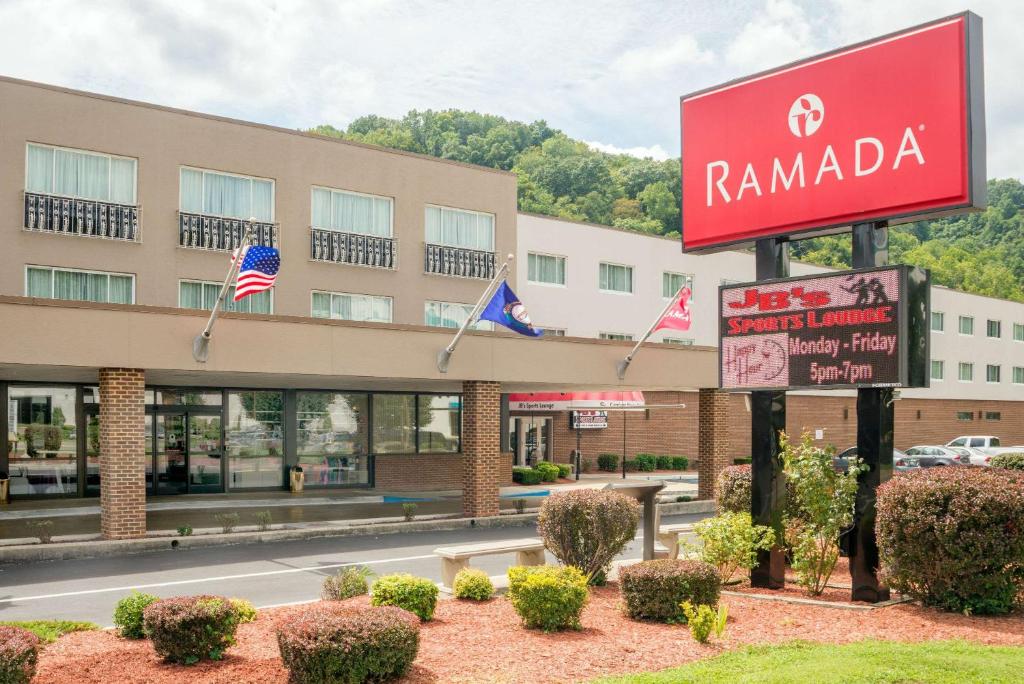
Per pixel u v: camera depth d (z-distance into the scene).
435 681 8.09
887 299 11.45
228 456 30.28
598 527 12.52
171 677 8.22
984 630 10.01
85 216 25.94
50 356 17.83
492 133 95.75
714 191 13.80
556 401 39.06
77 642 9.77
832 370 11.95
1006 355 68.56
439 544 19.89
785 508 12.91
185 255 27.69
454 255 33.62
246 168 28.91
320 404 32.28
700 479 29.50
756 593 12.27
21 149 25.16
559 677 8.17
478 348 23.86
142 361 18.89
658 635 9.77
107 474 18.88
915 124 11.63
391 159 32.22
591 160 87.38
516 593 10.09
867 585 11.58
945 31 11.41
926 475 11.14
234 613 8.97
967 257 105.81
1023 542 10.55
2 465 25.86
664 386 28.59
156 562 17.34
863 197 12.09
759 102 13.27
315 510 25.75
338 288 30.69
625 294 43.78
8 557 17.34
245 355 20.02
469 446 24.20
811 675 7.76
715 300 47.97
